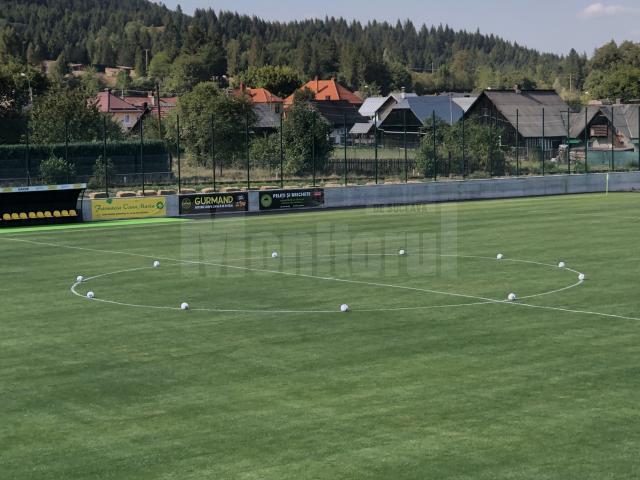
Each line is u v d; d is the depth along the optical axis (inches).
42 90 5290.4
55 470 721.0
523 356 1042.1
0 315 1311.5
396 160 3703.3
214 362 1037.8
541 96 5792.3
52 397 915.4
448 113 6235.2
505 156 3927.2
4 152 3211.1
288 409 860.6
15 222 2431.1
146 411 864.3
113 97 6648.6
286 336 1160.2
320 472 707.4
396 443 765.9
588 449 747.4
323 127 3563.0
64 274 1653.5
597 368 986.1
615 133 5265.8
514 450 746.8
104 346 1120.8
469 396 891.4
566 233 2149.4
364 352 1071.0
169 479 700.0
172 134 4306.1
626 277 1553.9
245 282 1546.5
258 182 3289.9
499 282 1519.4
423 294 1424.7
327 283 1526.8
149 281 1568.7
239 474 706.2
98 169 3189.0
